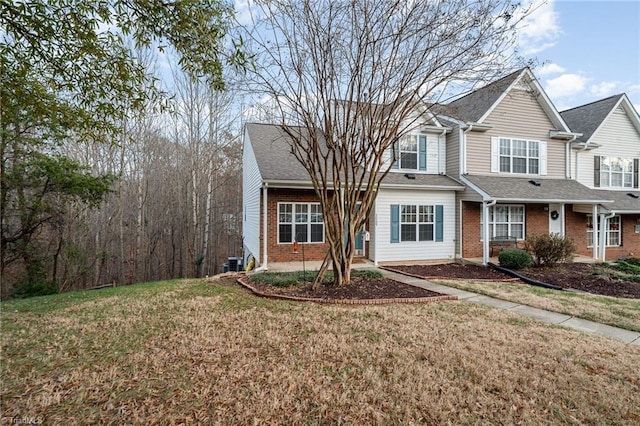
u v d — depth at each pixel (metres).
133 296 7.31
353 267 11.43
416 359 4.03
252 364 3.85
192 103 19.97
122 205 18.33
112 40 4.41
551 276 10.02
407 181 12.55
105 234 17.88
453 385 3.42
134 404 3.06
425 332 4.93
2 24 3.85
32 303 6.85
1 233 11.55
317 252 12.29
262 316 5.69
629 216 15.98
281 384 3.41
